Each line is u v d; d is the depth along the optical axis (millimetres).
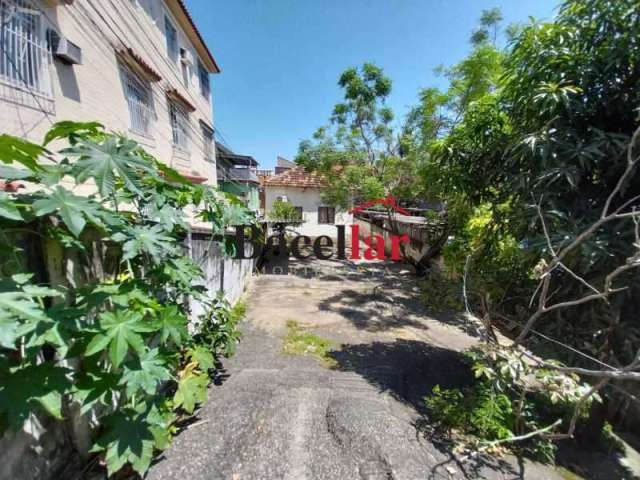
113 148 1555
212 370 2850
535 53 2482
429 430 2172
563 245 2020
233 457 1787
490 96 3197
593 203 2236
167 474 1626
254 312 4746
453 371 3199
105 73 4438
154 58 5969
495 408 2160
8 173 1200
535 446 2066
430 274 6637
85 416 1582
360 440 1964
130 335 1370
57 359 1385
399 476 1705
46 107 3348
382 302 5531
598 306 2203
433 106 7332
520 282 3141
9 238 1192
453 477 1745
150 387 1439
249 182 14227
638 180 2072
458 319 4812
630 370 1643
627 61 2107
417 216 10414
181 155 7367
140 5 5453
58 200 1242
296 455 1827
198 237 3459
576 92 2156
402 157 8625
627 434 2664
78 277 1560
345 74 8539
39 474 1290
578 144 2129
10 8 2883
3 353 1076
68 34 3680
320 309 5035
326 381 2775
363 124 9094
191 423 2053
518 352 2154
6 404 985
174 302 2189
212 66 9438
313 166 8906
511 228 2727
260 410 2240
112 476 1547
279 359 3203
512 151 2553
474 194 3479
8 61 2904
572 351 2215
